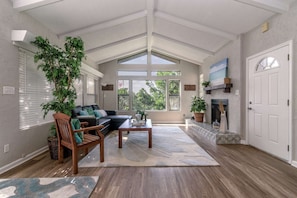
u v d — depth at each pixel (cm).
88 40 481
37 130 314
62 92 298
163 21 455
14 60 262
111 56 686
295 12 261
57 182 207
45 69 288
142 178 220
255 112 356
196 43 529
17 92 267
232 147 362
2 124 238
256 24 342
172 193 186
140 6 385
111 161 276
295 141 262
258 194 184
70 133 231
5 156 243
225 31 404
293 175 229
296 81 261
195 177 223
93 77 647
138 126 372
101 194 183
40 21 328
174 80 751
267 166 259
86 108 504
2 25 239
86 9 333
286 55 278
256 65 352
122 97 745
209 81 584
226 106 464
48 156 304
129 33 519
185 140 421
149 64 743
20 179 215
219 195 182
